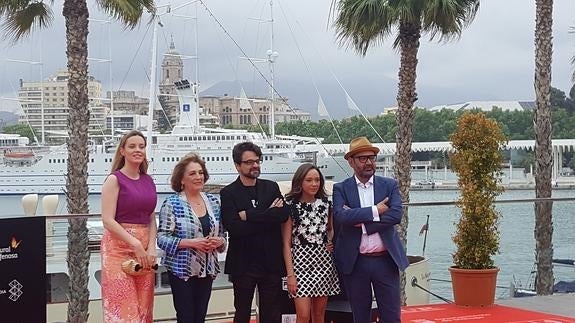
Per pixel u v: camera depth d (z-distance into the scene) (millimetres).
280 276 6273
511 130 61906
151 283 5758
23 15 13945
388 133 61094
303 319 6516
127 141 5645
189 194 6004
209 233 5957
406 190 15523
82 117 14008
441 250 10578
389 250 6578
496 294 10227
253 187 6180
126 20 13648
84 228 11188
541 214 10836
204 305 6012
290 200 6594
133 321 5562
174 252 5844
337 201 6629
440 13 14203
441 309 9188
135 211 5625
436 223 10711
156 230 5863
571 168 52219
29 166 58094
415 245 10938
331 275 6637
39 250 6473
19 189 58125
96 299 13086
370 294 6691
